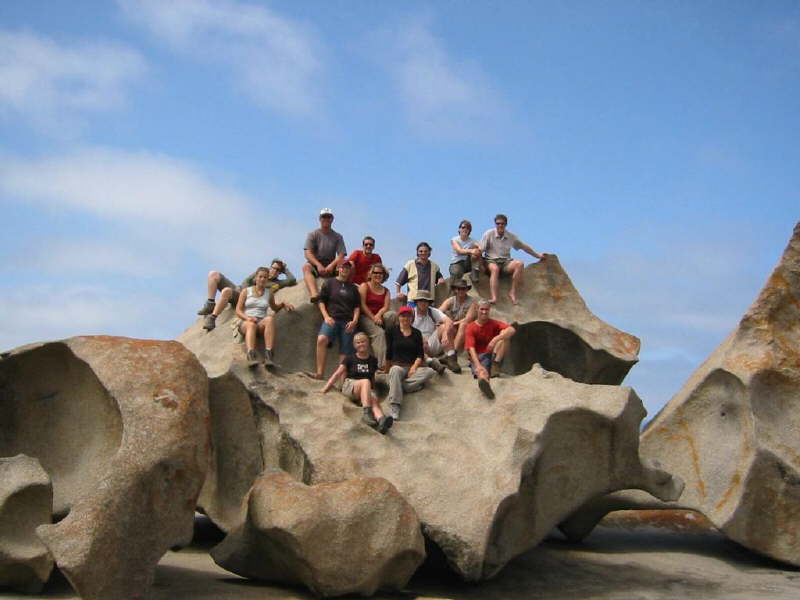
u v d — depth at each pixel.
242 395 11.73
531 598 10.27
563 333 16.14
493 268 16.02
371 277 13.77
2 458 8.91
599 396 11.38
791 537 12.38
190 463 8.48
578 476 11.38
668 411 13.88
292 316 13.94
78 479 9.15
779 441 12.68
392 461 10.70
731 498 12.68
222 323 14.34
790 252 13.52
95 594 7.81
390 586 9.59
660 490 11.90
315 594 9.24
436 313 13.31
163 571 10.08
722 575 11.92
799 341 13.30
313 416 11.21
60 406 9.63
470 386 12.06
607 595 10.52
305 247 14.61
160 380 8.75
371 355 11.84
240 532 9.92
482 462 10.65
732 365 13.15
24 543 8.52
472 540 9.80
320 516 9.05
